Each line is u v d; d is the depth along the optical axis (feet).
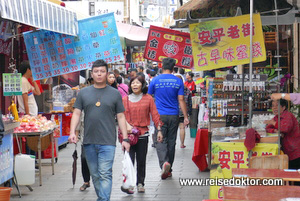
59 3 31.32
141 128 26.78
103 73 21.61
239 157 21.94
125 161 23.06
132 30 61.57
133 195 26.35
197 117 51.90
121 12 90.58
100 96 21.58
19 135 28.68
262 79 31.42
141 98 26.96
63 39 32.04
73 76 54.03
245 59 25.45
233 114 30.96
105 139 21.42
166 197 25.75
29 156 27.12
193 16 29.99
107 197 21.04
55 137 36.55
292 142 24.40
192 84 56.90
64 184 29.63
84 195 26.73
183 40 31.55
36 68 32.14
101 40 32.22
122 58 32.22
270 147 21.99
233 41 25.54
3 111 40.81
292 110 33.17
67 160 38.81
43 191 27.78
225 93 31.42
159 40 31.53
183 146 44.45
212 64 25.72
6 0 20.44
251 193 14.53
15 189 28.43
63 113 41.47
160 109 30.53
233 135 22.47
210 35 25.72
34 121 29.71
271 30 47.11
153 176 31.63
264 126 22.89
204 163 32.83
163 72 30.99
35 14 24.38
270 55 46.14
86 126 21.61
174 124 30.60
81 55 32.19
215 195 21.39
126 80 65.82
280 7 29.96
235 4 29.66
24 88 33.17
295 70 42.91
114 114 21.85
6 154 25.52
